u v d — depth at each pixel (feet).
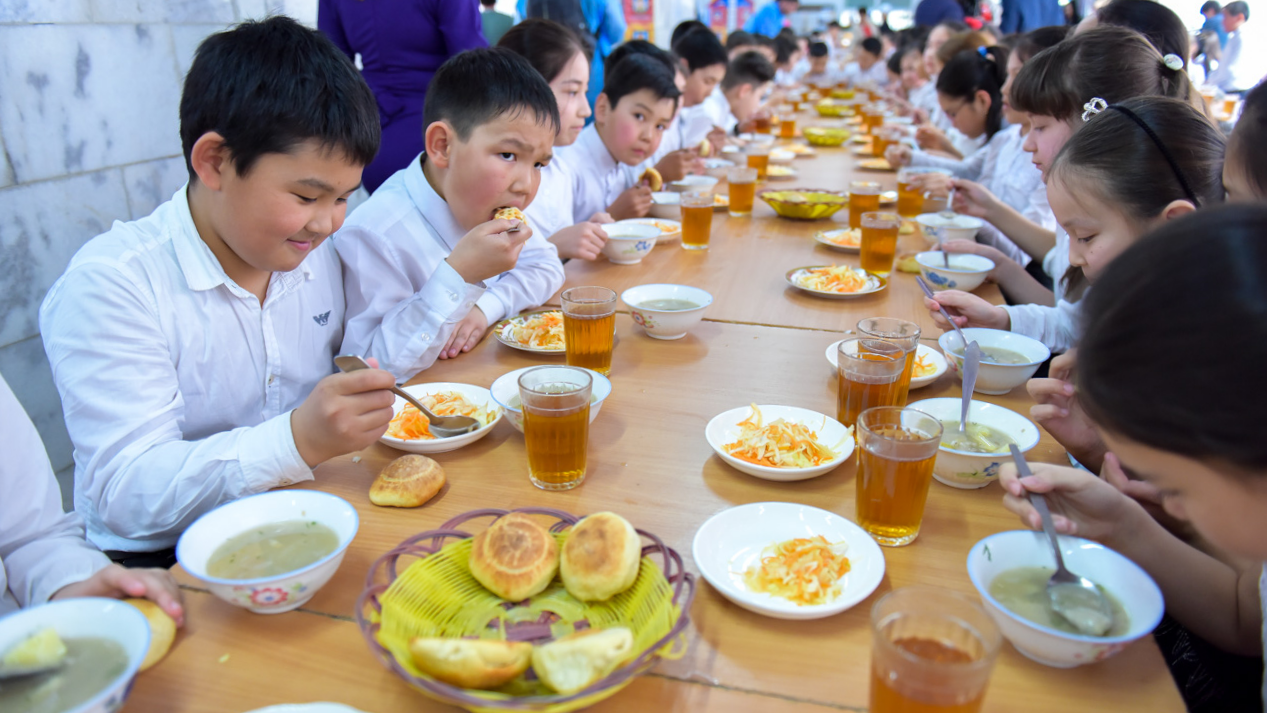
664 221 8.66
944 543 3.15
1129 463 2.29
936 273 6.49
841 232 7.99
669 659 2.50
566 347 4.70
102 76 8.12
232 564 2.74
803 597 2.73
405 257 5.91
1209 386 1.93
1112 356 2.10
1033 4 20.77
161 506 3.49
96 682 2.22
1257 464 1.94
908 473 3.00
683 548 3.07
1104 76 6.07
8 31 7.14
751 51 17.24
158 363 4.05
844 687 2.40
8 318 7.42
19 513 3.26
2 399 3.27
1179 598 3.07
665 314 5.12
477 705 2.06
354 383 3.43
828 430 3.93
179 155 9.22
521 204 6.05
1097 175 4.57
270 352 4.77
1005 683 2.41
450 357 5.06
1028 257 9.75
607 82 9.85
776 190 10.51
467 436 3.75
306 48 3.77
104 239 4.13
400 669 2.17
